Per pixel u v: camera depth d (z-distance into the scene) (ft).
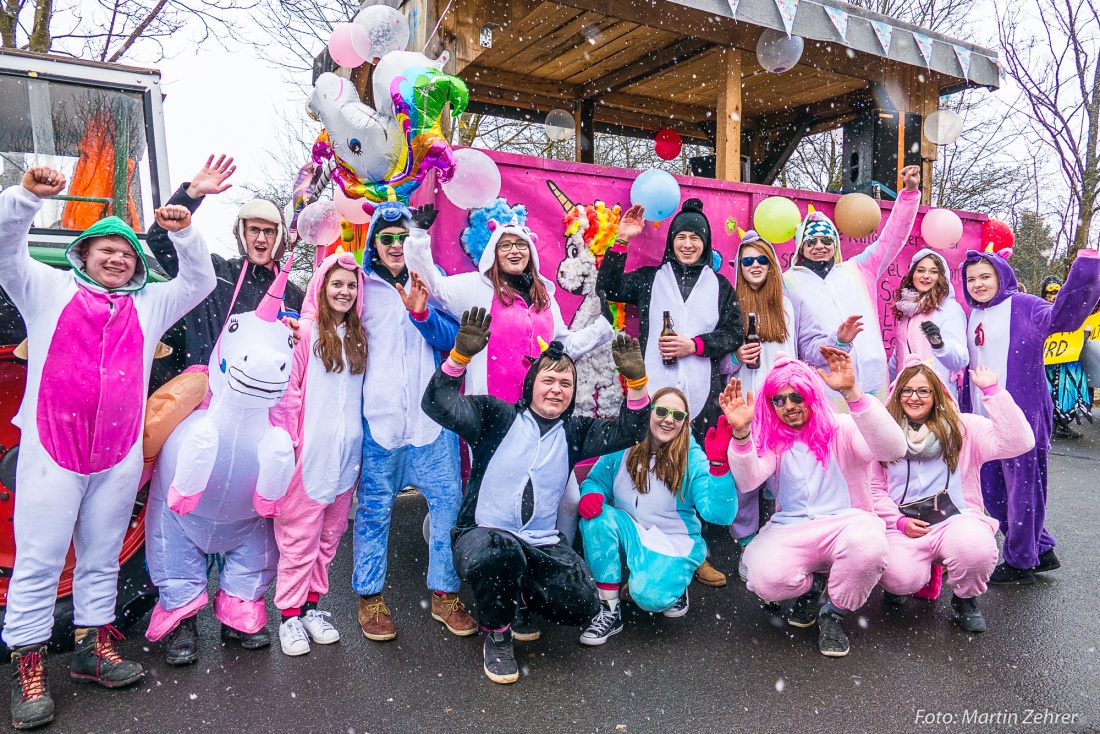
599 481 12.30
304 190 13.88
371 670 9.96
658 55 20.01
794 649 10.70
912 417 11.91
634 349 10.09
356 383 10.81
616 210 14.10
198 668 10.01
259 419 9.87
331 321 10.55
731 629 11.41
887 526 11.75
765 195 16.17
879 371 14.65
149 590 10.80
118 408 9.26
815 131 24.40
